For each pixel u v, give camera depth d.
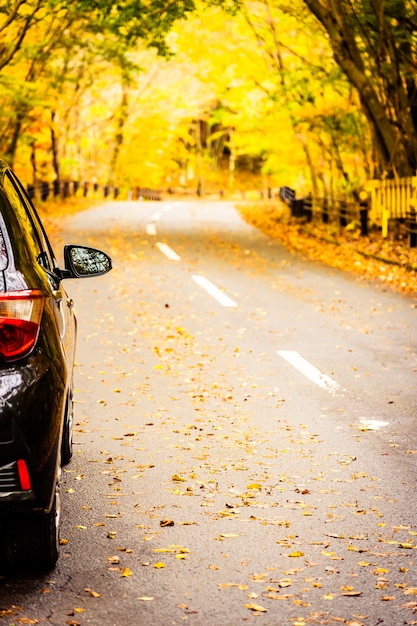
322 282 23.75
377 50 30.69
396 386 12.38
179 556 6.39
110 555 6.42
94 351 14.87
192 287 22.77
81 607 5.55
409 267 24.97
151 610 5.52
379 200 33.69
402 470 8.61
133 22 28.80
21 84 34.41
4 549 6.25
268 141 47.44
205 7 29.53
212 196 116.19
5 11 28.73
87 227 40.59
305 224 41.16
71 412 8.89
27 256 5.73
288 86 35.34
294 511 7.41
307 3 30.11
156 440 9.64
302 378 12.95
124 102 73.25
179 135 86.00
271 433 9.98
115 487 8.02
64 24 36.34
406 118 30.47
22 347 5.34
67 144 66.62
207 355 14.66
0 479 5.27
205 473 8.45
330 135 40.50
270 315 18.75
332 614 5.46
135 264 27.30
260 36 39.34
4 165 6.89
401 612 5.49
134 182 88.88
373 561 6.32
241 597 5.73
